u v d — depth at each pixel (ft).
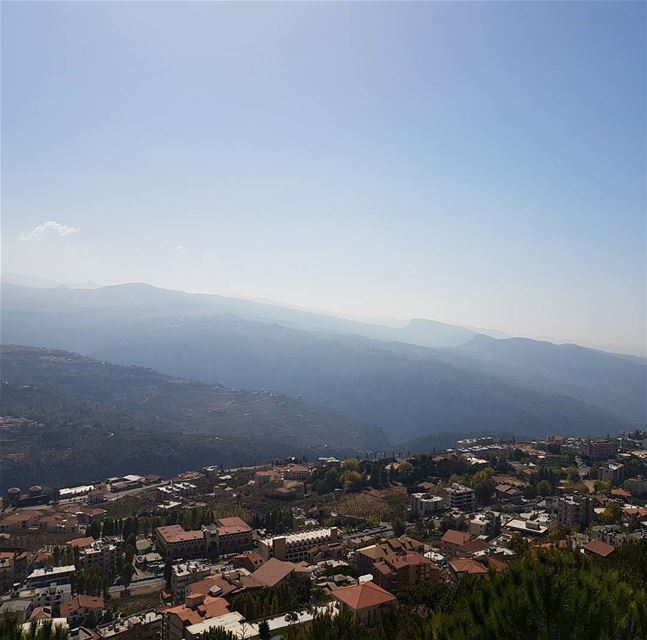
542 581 177.06
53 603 585.63
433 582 469.16
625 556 309.22
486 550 616.80
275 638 389.60
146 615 526.16
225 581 569.23
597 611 163.73
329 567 622.95
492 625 172.14
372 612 406.62
